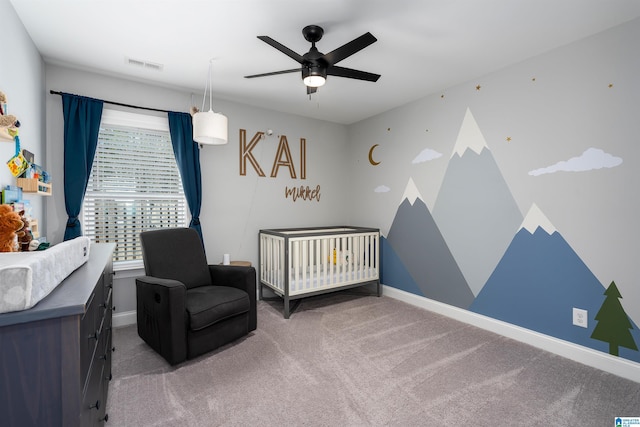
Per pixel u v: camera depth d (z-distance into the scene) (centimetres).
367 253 372
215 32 215
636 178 202
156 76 287
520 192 262
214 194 346
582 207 226
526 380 201
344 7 187
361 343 254
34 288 80
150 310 231
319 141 429
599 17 199
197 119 256
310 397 182
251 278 272
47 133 261
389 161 389
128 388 189
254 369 212
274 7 187
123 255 297
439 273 329
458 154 309
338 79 295
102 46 233
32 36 217
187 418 163
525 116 258
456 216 312
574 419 164
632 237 204
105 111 283
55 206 264
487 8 189
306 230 393
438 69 275
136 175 303
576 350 227
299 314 322
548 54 243
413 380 200
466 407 173
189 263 273
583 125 225
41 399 81
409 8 189
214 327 234
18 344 79
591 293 222
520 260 262
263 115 379
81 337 88
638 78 200
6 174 168
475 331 279
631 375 202
